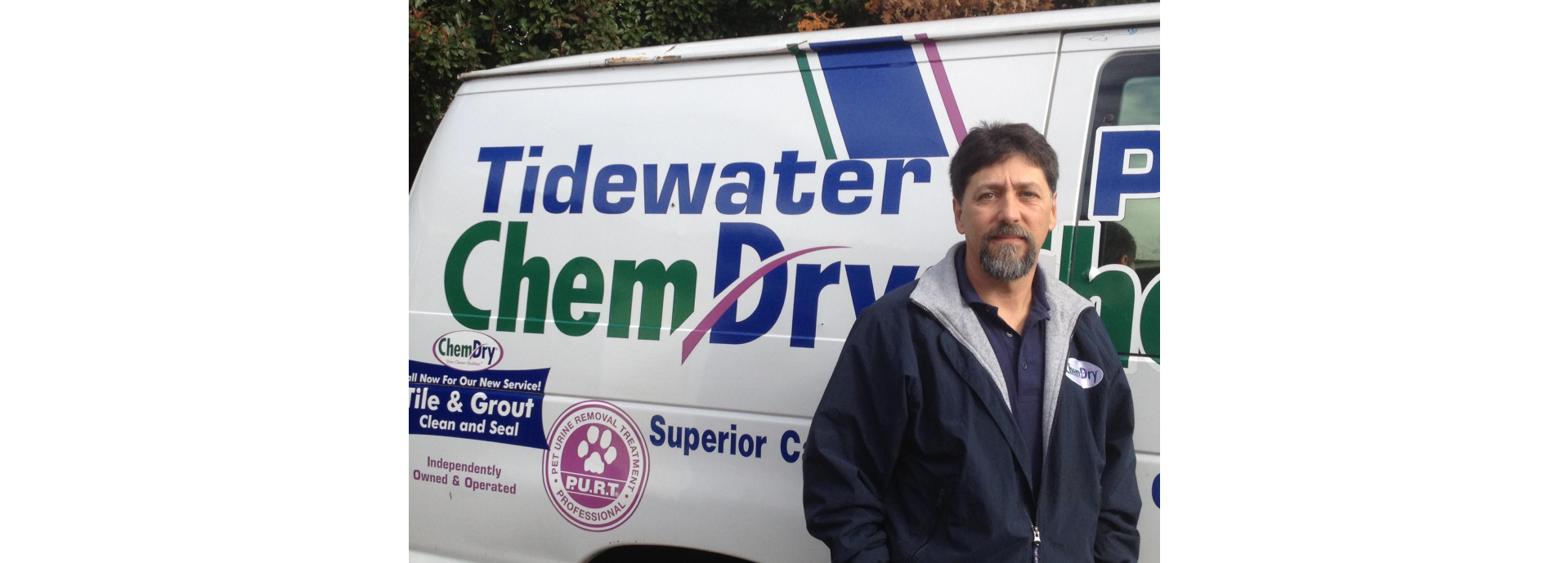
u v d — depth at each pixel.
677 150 2.41
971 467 1.69
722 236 2.31
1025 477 1.73
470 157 2.66
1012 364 1.83
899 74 2.24
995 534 1.68
